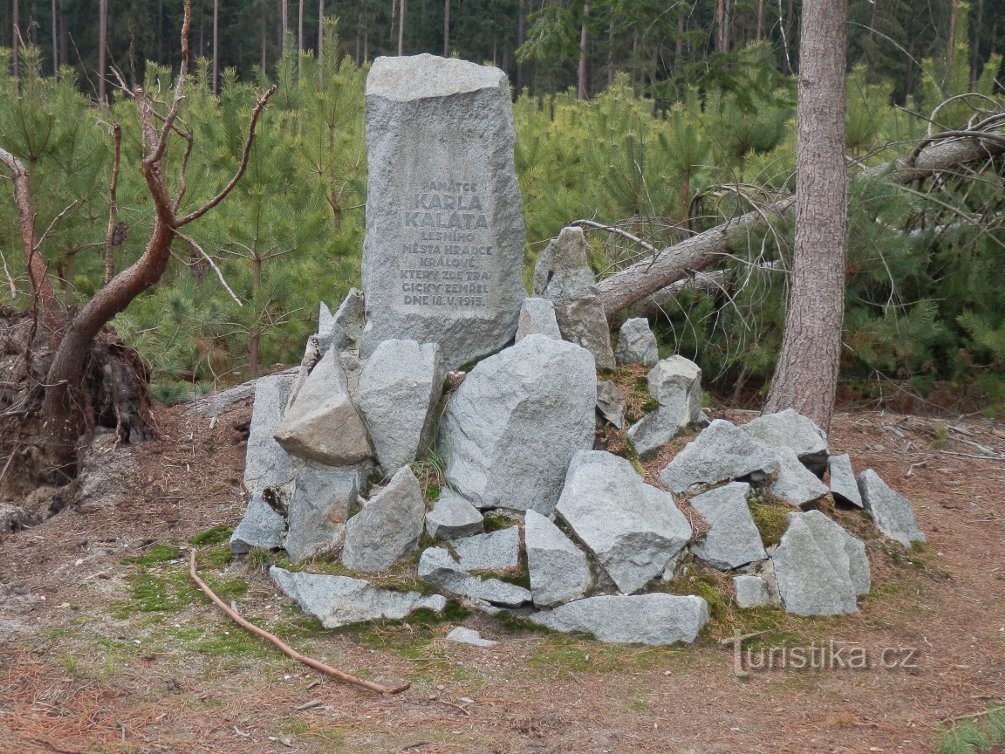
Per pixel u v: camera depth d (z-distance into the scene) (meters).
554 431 5.91
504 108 6.44
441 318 6.51
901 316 10.95
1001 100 11.99
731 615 5.46
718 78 11.81
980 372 11.07
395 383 6.09
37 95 9.69
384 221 6.48
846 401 11.03
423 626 5.35
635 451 6.28
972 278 10.66
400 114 6.40
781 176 11.28
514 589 5.45
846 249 9.97
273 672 4.86
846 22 8.88
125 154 11.62
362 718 4.41
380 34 32.94
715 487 6.05
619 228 11.09
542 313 6.45
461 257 6.52
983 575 6.42
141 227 10.63
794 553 5.71
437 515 5.70
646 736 4.32
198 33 30.50
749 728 4.42
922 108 12.40
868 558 6.24
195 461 7.96
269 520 6.25
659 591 5.44
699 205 11.76
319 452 5.86
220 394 9.12
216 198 7.11
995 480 8.57
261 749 4.12
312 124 12.28
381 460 6.07
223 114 11.41
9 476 8.30
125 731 4.25
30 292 9.36
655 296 11.04
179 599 5.69
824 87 8.66
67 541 6.70
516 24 33.38
